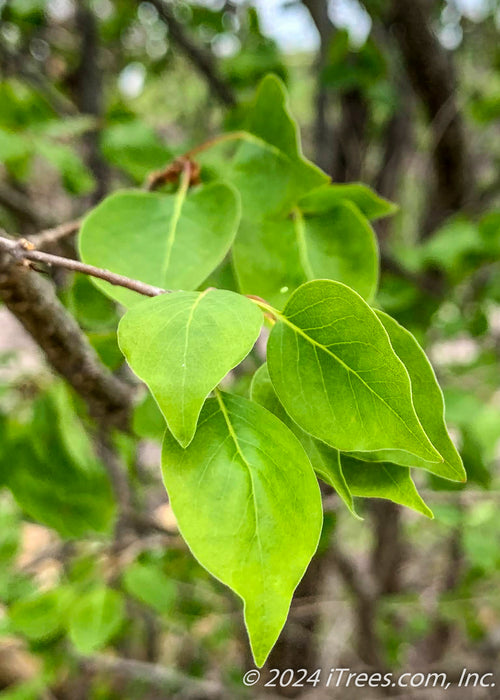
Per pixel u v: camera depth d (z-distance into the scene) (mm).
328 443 202
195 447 197
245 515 190
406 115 826
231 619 791
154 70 848
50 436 409
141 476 756
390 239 850
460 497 615
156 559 554
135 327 192
